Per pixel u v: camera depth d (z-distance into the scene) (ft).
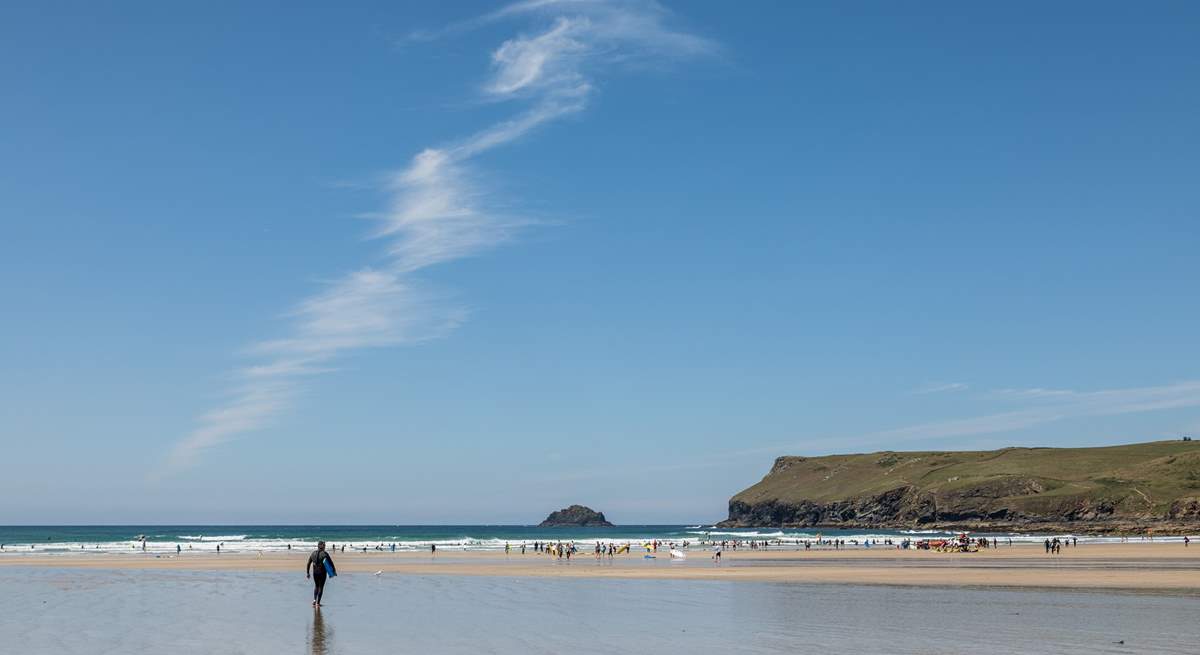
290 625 83.76
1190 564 221.05
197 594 122.31
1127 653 64.90
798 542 482.28
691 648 68.69
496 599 116.06
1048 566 213.87
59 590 129.18
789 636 75.92
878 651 66.49
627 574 183.52
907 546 408.67
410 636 75.66
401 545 452.76
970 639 73.36
